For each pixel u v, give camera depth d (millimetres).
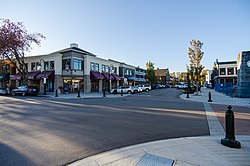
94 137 5750
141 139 5527
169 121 8234
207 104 15328
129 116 9484
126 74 47844
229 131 4836
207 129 6793
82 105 14383
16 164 3807
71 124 7590
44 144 5078
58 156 4246
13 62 30844
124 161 3861
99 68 36156
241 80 22031
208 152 4293
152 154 4188
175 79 103250
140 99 20484
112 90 32906
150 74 55156
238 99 19766
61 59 31297
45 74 28484
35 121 8188
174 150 4441
